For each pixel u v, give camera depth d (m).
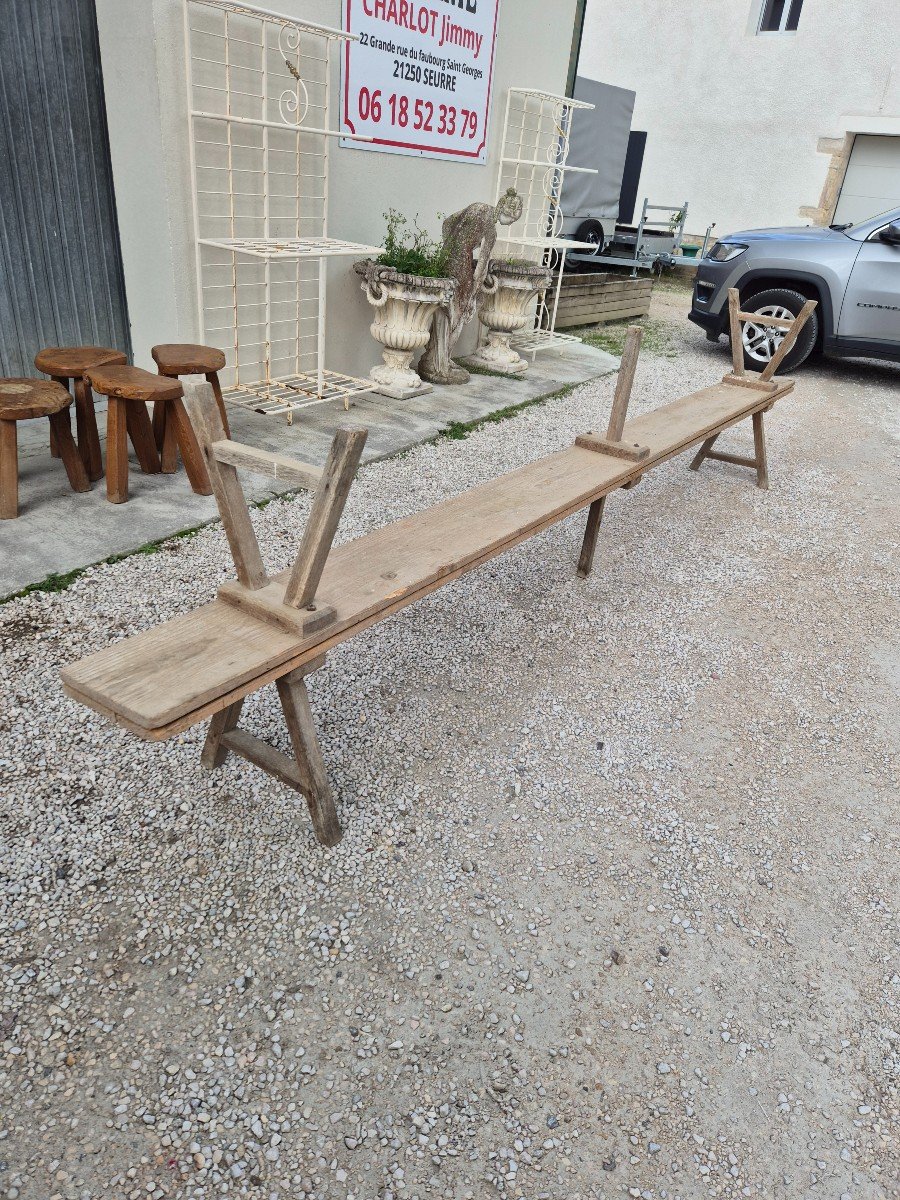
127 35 3.86
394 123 5.41
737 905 2.00
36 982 1.62
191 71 3.93
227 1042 1.55
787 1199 1.41
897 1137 1.53
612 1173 1.42
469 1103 1.50
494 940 1.83
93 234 4.43
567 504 2.67
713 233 14.24
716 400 4.29
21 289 4.23
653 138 14.23
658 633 3.22
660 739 2.58
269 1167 1.37
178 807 2.08
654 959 1.83
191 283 4.45
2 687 2.41
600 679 2.86
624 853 2.11
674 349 8.76
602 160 10.62
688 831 2.21
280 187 4.77
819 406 7.16
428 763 2.34
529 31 6.36
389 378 5.67
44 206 4.18
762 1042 1.67
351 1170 1.38
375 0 4.89
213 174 4.35
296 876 1.92
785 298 7.82
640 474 3.21
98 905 1.79
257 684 1.62
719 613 3.44
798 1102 1.57
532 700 2.69
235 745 2.09
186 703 1.45
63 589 2.92
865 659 3.21
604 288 9.28
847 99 12.28
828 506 4.82
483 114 6.23
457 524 2.40
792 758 2.57
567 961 1.80
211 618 1.77
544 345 7.30
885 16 11.62
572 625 3.20
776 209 13.49
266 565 3.21
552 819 2.19
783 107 12.87
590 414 5.89
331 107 4.92
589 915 1.92
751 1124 1.52
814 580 3.85
